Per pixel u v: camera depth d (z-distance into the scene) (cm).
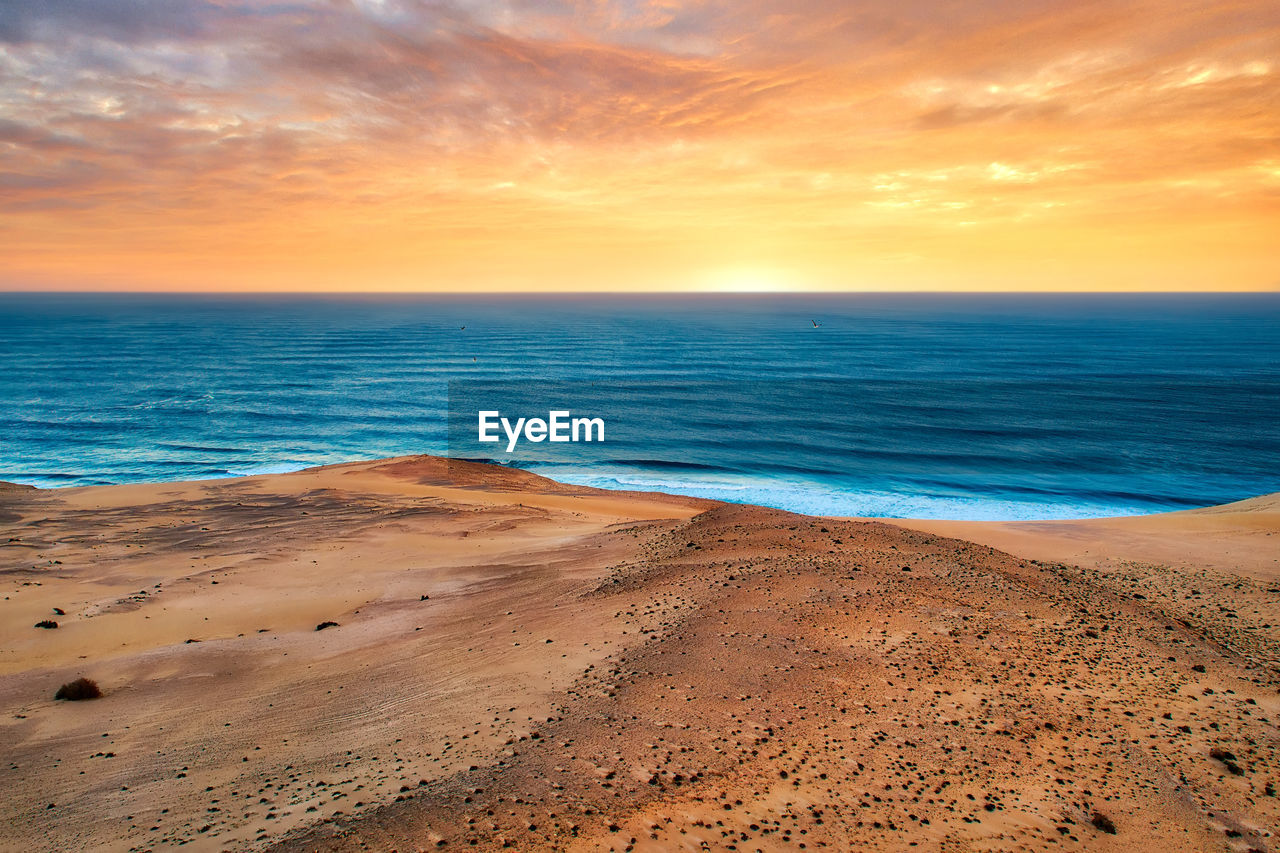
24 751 944
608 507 3225
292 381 10956
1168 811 680
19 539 2409
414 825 609
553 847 568
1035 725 848
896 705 881
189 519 2755
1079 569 1872
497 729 847
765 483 4928
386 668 1193
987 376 11406
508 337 19612
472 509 2953
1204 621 1431
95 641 1498
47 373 11794
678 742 777
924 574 1476
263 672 1251
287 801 709
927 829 621
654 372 12269
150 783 812
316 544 2377
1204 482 5016
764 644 1073
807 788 682
